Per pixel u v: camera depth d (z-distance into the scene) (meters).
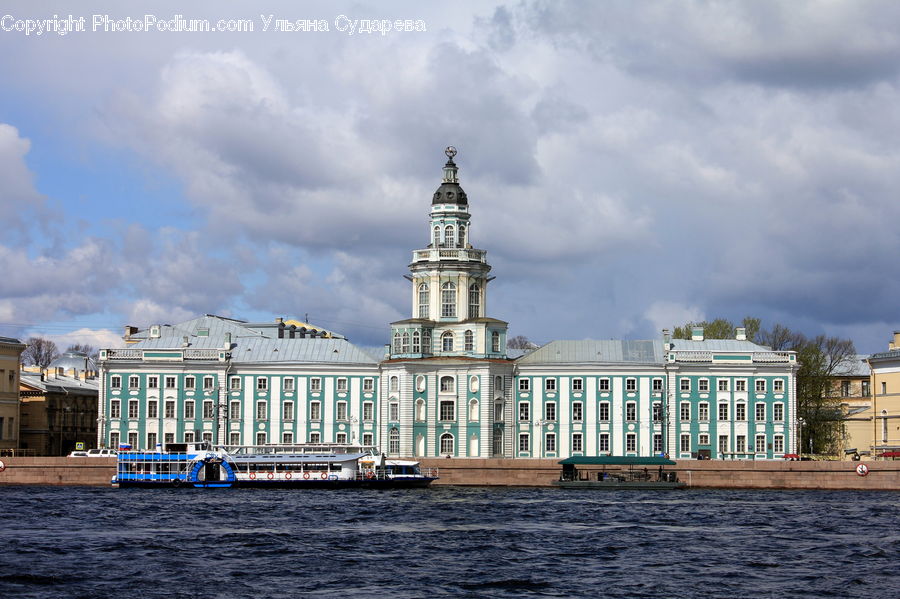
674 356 183.12
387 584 83.38
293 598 79.00
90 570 87.12
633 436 182.75
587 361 184.12
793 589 82.94
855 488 160.50
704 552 97.12
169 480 161.88
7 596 78.94
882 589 83.12
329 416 185.75
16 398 192.12
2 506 128.12
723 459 172.88
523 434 184.38
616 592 81.62
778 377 182.88
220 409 184.50
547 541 102.75
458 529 110.56
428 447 183.25
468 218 192.12
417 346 184.75
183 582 83.44
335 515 122.00
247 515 121.38
